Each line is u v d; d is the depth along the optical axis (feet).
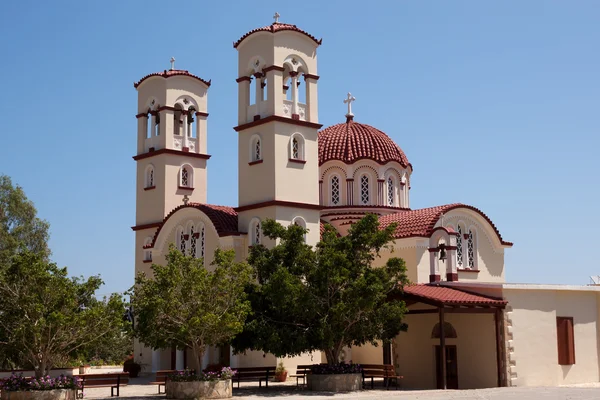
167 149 161.07
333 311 102.63
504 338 115.85
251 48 143.54
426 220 139.64
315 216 140.36
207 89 169.58
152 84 166.50
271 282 102.37
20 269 98.78
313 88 143.84
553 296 124.57
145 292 100.01
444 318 121.19
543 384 119.96
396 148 166.71
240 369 112.57
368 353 140.05
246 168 140.97
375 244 110.42
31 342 97.81
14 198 201.57
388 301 115.34
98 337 101.19
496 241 151.33
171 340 101.86
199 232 146.00
